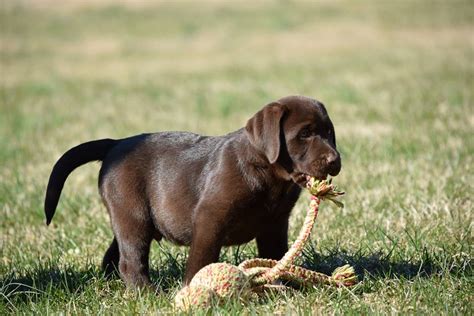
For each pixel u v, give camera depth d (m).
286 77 28.95
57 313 7.70
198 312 7.13
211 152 8.36
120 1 61.75
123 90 28.36
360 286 8.04
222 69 32.94
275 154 7.55
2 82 31.83
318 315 7.26
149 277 8.66
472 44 35.56
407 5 51.22
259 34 44.38
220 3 58.69
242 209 7.95
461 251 8.93
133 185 8.62
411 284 7.88
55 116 22.53
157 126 20.30
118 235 8.66
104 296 8.48
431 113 18.86
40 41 45.75
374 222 10.46
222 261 9.40
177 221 8.45
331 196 7.82
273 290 7.84
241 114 21.81
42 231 11.49
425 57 32.22
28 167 16.19
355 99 22.30
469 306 7.26
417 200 11.41
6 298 8.20
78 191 13.66
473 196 11.44
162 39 44.81
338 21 46.66
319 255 9.21
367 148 15.21
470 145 14.66
